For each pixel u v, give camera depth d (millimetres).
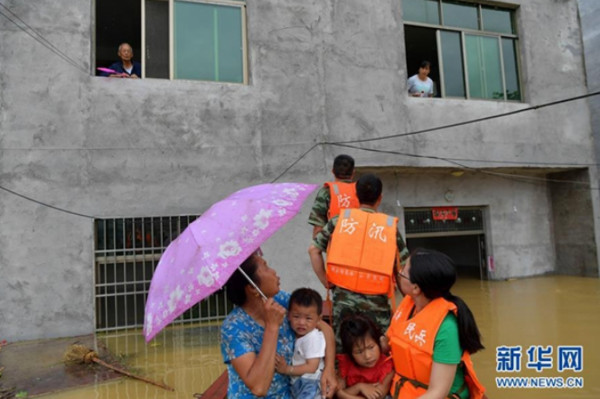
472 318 1956
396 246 2604
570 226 8766
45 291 5410
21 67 5531
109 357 4648
